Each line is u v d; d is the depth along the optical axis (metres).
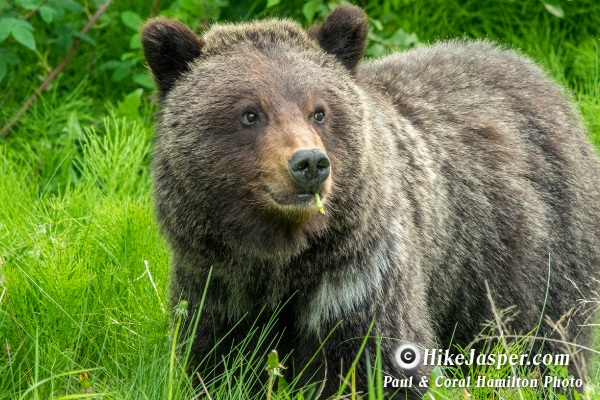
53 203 12.95
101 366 10.29
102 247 11.64
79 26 17.06
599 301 11.84
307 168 8.42
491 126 11.46
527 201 11.34
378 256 9.37
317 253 9.21
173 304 9.90
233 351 9.70
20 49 17.00
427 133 10.98
